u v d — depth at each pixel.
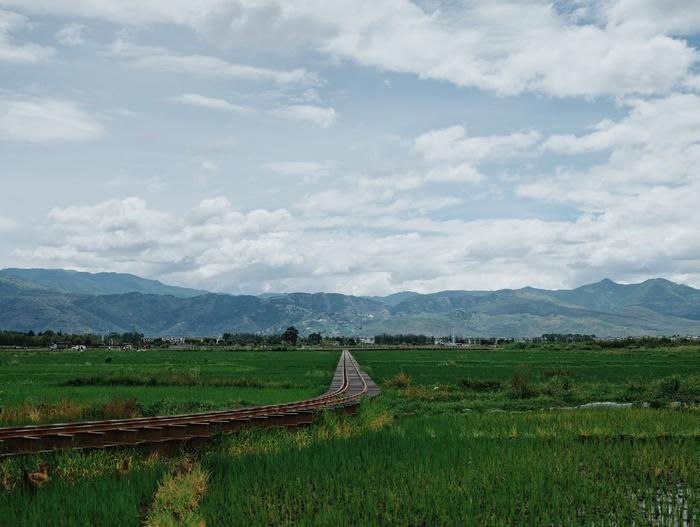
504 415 29.45
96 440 17.92
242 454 18.83
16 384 51.91
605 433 22.94
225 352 171.62
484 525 12.45
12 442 16.78
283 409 28.95
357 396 39.91
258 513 12.94
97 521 12.29
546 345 194.00
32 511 12.57
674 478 16.20
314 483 15.38
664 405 36.88
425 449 19.44
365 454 18.23
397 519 12.71
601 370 70.94
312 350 199.62
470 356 129.12
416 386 50.62
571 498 14.12
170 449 19.31
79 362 99.25
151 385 52.88
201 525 11.90
